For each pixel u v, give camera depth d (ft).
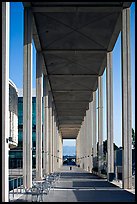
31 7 75.66
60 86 151.02
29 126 73.51
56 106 195.42
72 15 80.89
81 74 131.54
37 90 100.17
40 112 97.40
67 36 93.76
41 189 48.70
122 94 74.79
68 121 245.04
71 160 398.42
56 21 83.82
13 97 126.52
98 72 128.57
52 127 168.04
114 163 102.68
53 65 120.47
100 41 96.89
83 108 200.85
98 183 85.20
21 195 54.39
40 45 100.01
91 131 168.35
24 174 71.20
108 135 98.12
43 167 118.93
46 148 121.60
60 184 81.30
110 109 99.09
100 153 120.37
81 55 108.47
